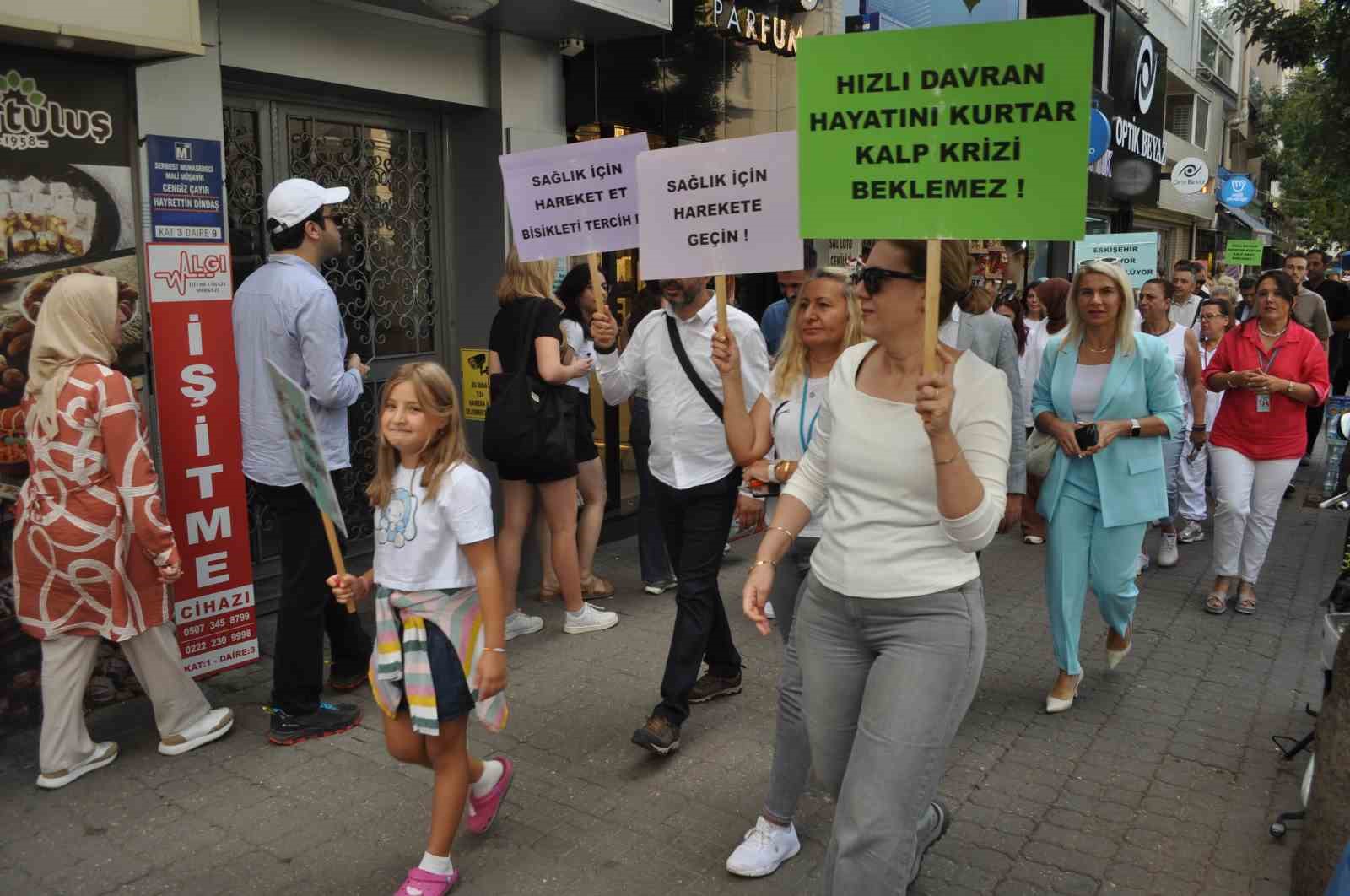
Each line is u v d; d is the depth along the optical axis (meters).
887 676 2.48
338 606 4.62
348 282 6.11
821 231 2.46
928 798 2.45
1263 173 38.12
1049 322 7.71
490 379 5.17
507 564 5.43
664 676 4.14
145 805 3.76
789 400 3.69
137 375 4.48
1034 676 5.11
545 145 6.64
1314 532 8.32
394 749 3.21
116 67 4.27
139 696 4.68
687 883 3.29
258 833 3.59
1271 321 5.98
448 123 6.57
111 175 4.29
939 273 2.31
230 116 5.43
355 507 6.29
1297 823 3.67
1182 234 26.69
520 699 4.72
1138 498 4.55
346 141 6.04
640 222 3.81
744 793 3.87
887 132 2.35
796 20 8.62
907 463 2.48
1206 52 26.95
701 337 4.18
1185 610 6.20
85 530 3.74
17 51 3.96
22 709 4.27
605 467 7.48
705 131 7.80
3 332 4.02
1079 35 2.15
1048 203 2.23
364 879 3.32
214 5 4.79
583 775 4.00
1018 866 3.43
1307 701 4.81
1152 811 3.79
